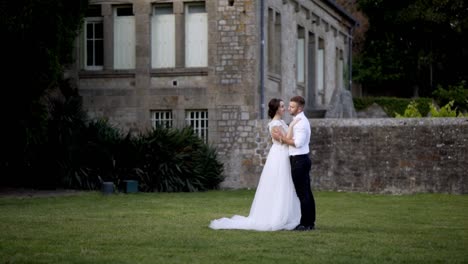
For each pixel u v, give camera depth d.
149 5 28.48
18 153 24.39
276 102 14.02
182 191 25.36
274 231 13.35
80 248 11.02
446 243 11.92
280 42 30.31
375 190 25.00
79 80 29.06
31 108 23.41
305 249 11.02
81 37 29.23
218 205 19.64
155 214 16.67
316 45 35.75
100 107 28.88
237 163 27.53
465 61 49.66
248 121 27.52
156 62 28.77
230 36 27.73
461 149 24.22
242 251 10.78
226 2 27.75
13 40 22.31
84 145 25.20
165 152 25.33
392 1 48.50
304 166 13.54
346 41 42.38
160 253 10.55
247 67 27.58
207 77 27.92
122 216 16.08
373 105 43.97
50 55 22.89
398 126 24.88
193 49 28.42
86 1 25.14
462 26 46.47
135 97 28.56
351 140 25.36
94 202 20.11
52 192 23.80
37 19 22.30
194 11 28.39
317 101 35.94
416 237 12.66
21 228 13.52
